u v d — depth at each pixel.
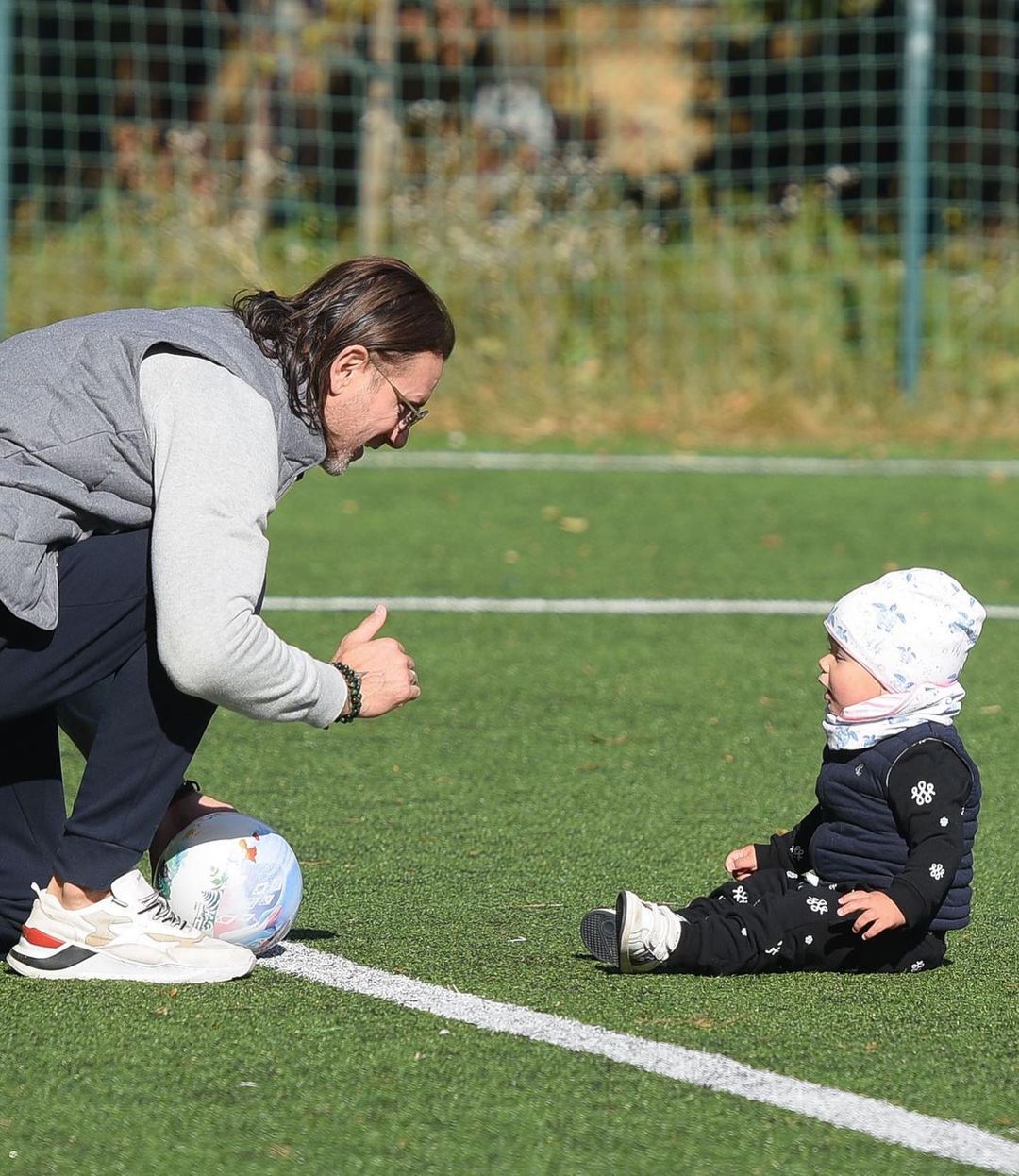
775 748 19.70
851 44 61.44
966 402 49.75
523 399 48.56
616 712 21.25
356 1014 11.35
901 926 11.95
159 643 11.12
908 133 48.81
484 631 25.64
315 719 11.77
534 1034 11.02
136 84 60.84
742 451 45.25
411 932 13.29
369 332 11.48
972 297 52.00
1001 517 36.28
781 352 50.25
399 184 53.00
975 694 22.48
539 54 63.81
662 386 49.62
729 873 14.45
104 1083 10.14
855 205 58.38
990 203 60.31
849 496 38.44
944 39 60.34
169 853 12.42
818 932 12.36
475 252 50.59
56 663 11.52
